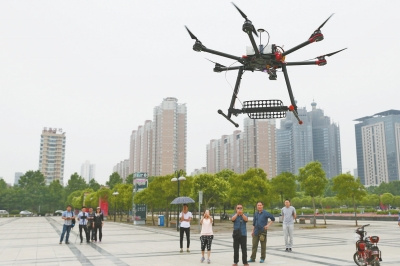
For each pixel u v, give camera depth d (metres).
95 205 64.94
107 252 14.30
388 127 192.25
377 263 9.52
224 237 21.98
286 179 39.41
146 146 114.31
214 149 138.00
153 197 36.34
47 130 172.00
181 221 14.23
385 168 191.38
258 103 8.23
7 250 15.28
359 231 10.26
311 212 61.91
